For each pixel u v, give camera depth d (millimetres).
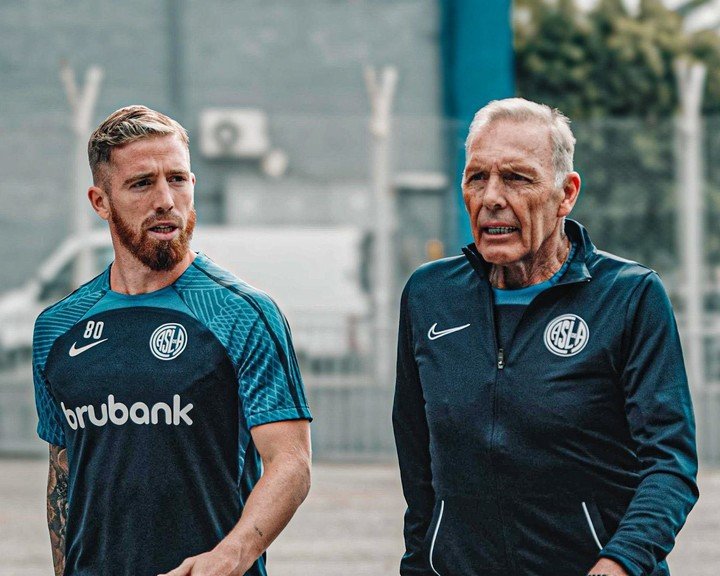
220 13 21875
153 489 4234
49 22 21422
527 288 4359
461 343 4395
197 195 19625
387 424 14156
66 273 16359
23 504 11766
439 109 21750
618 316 4207
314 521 10852
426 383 4457
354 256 18469
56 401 4445
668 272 14953
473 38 20109
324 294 18109
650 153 14875
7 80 21359
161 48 21703
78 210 14516
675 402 4133
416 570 4609
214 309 4305
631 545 3986
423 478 4641
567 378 4211
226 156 19703
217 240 18562
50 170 17328
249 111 19609
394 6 22016
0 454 14609
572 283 4270
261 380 4230
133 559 4246
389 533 10344
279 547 9797
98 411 4305
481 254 4371
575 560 4230
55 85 21422
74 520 4387
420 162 15836
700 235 14430
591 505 4215
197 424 4238
